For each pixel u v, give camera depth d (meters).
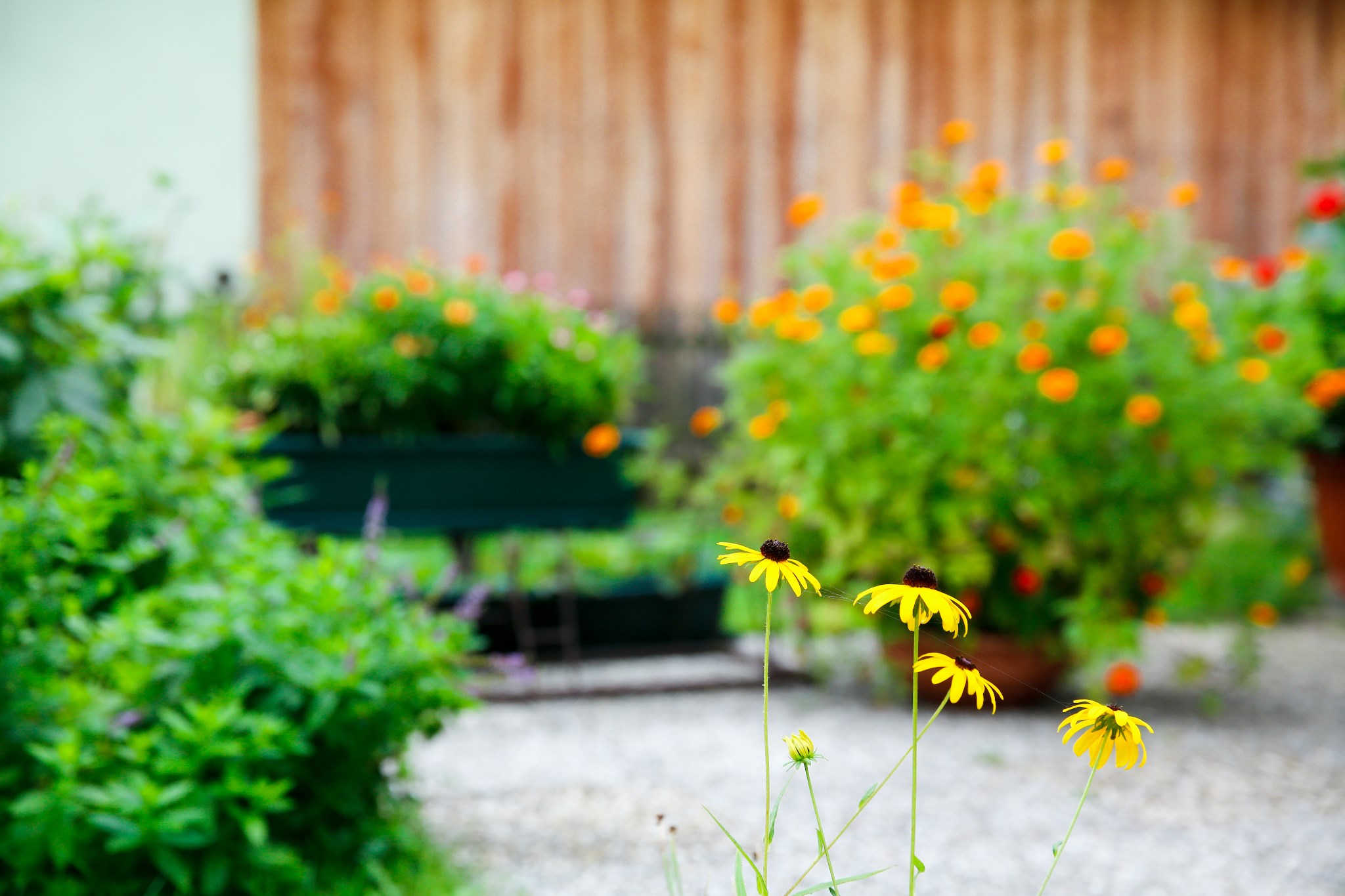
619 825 2.31
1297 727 3.14
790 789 2.55
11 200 2.83
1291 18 6.66
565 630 3.55
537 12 5.74
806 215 3.38
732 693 3.49
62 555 1.90
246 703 1.95
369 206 5.55
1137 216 3.41
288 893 1.81
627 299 5.89
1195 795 2.54
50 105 5.16
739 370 3.48
